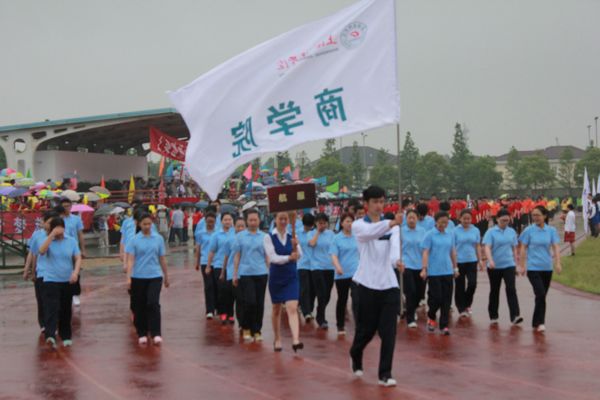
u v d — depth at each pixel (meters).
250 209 10.88
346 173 88.94
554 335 10.84
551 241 11.25
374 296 7.95
